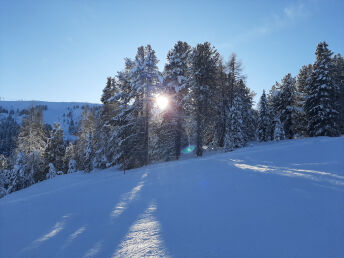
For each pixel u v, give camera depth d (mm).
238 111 27672
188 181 9000
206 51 24203
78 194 9195
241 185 7055
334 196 4906
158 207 5906
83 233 4582
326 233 3426
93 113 36531
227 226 4121
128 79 24141
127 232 4363
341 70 37812
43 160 34094
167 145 24250
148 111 23156
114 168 25703
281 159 12828
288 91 33438
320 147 16062
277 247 3197
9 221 6055
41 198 9180
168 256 3232
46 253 3764
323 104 29484
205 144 33969
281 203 4984
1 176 29250
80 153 34906
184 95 24656
